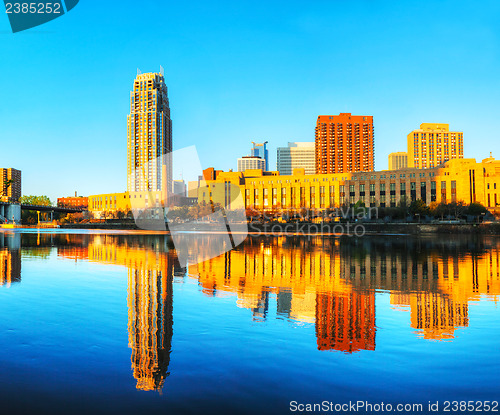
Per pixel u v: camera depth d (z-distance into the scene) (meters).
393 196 125.94
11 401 5.08
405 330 8.58
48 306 10.70
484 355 6.99
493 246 41.03
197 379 5.91
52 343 7.47
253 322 9.13
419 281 15.88
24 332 8.16
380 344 7.57
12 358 6.65
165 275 17.11
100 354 6.92
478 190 116.12
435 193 121.31
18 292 12.82
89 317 9.52
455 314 10.11
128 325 8.80
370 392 5.51
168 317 9.55
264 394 5.41
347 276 17.31
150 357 6.77
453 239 57.47
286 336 8.05
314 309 10.60
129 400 5.16
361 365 6.48
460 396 5.42
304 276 17.17
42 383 5.67
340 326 8.87
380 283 15.26
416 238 60.62
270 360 6.68
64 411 4.83
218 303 11.25
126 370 6.19
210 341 7.70
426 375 6.11
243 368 6.32
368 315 9.95
